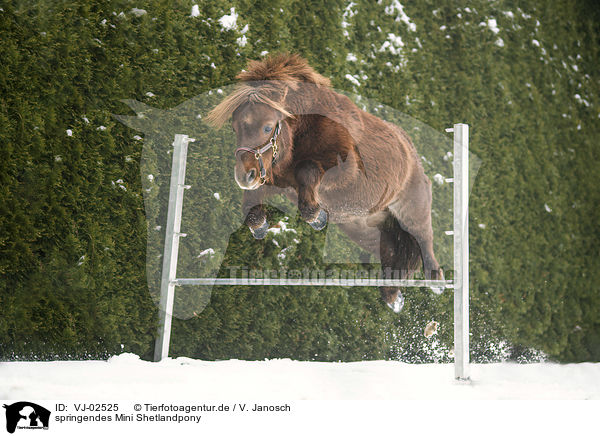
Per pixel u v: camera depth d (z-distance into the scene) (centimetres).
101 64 853
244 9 962
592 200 1323
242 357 945
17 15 815
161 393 641
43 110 821
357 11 1053
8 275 809
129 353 866
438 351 1071
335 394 683
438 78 1126
